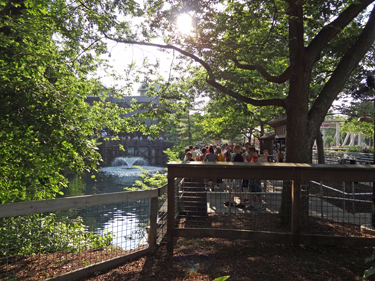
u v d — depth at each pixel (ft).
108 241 18.01
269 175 13.89
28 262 14.28
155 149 216.54
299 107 20.70
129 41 28.99
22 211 10.23
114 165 189.88
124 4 28.27
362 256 13.46
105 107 32.71
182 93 33.86
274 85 46.03
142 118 33.14
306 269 12.12
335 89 20.99
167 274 12.11
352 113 51.70
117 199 13.05
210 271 12.15
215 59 25.76
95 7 28.07
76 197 11.63
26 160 18.44
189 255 14.03
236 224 18.10
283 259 13.12
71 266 13.39
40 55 17.80
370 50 34.65
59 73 22.33
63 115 17.97
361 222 20.06
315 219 19.29
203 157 39.63
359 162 48.60
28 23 17.20
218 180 28.40
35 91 17.58
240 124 84.12
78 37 26.68
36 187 21.33
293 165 13.82
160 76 34.47
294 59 21.48
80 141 19.85
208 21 25.75
